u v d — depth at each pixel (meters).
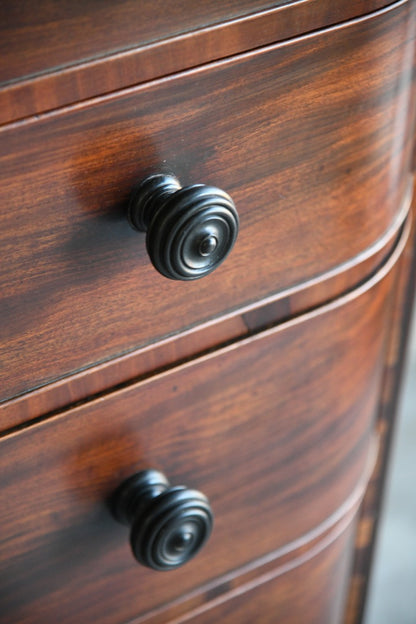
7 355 0.69
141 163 0.67
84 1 0.61
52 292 0.69
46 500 0.76
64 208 0.66
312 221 0.75
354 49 0.70
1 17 0.60
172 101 0.66
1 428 0.72
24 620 0.81
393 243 0.85
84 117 0.64
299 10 0.67
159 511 0.74
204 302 0.75
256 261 0.75
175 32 0.64
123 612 0.86
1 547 0.76
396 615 1.51
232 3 0.65
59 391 0.72
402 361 1.02
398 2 0.70
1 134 0.62
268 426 0.83
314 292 0.79
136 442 0.78
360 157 0.75
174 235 0.65
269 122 0.69
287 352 0.80
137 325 0.73
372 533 1.17
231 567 0.89
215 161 0.69
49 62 0.62
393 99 0.74
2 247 0.66
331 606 1.03
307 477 0.89
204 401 0.79
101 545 0.81
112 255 0.69
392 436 1.08
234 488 0.85
